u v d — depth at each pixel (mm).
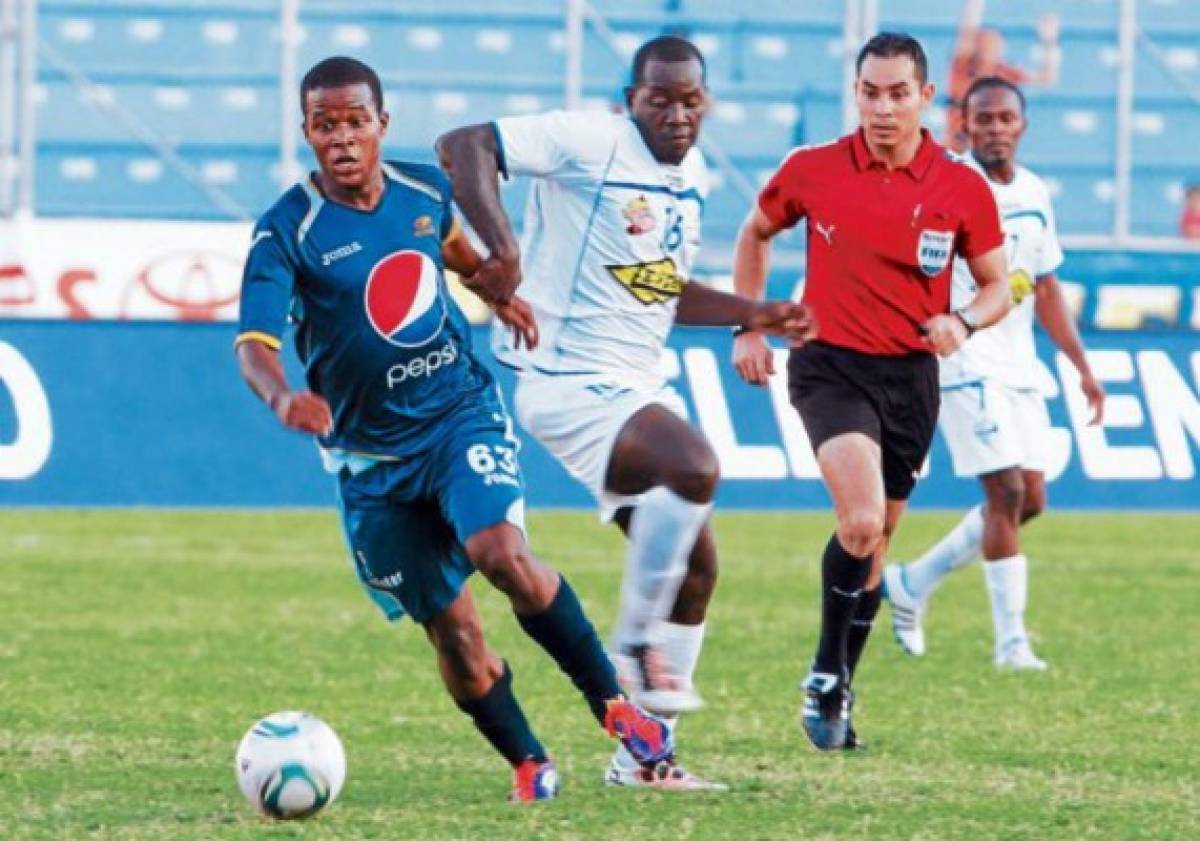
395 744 20547
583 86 56219
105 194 53062
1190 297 47375
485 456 16578
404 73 55688
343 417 16750
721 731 21609
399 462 16719
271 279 16156
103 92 53500
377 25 55781
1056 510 47625
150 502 46156
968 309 20438
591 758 19719
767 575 37344
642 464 18203
